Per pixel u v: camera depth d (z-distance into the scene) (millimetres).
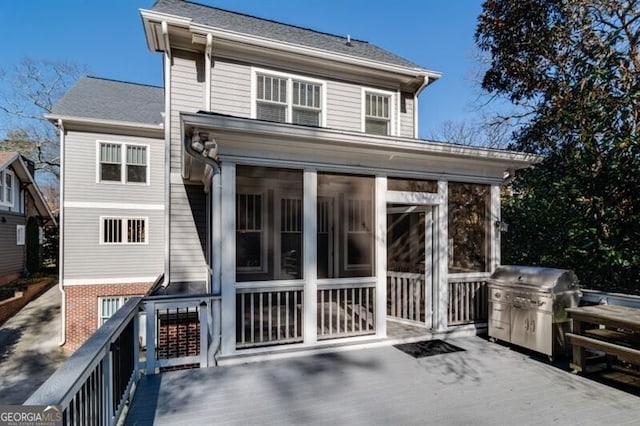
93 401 1903
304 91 7340
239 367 3756
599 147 4891
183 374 3564
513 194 7070
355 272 4723
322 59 7191
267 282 4059
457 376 3574
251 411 2838
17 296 12086
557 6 6613
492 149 4859
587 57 5434
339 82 7617
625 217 4613
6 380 8250
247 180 4371
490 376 3578
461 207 5156
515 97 7848
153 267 10930
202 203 6770
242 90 6770
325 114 7418
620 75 5109
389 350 4348
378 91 7949
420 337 4723
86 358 1756
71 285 10102
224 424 2643
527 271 4406
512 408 2930
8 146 18156
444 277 4934
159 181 11070
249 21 8109
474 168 5176
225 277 3859
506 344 4594
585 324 3848
